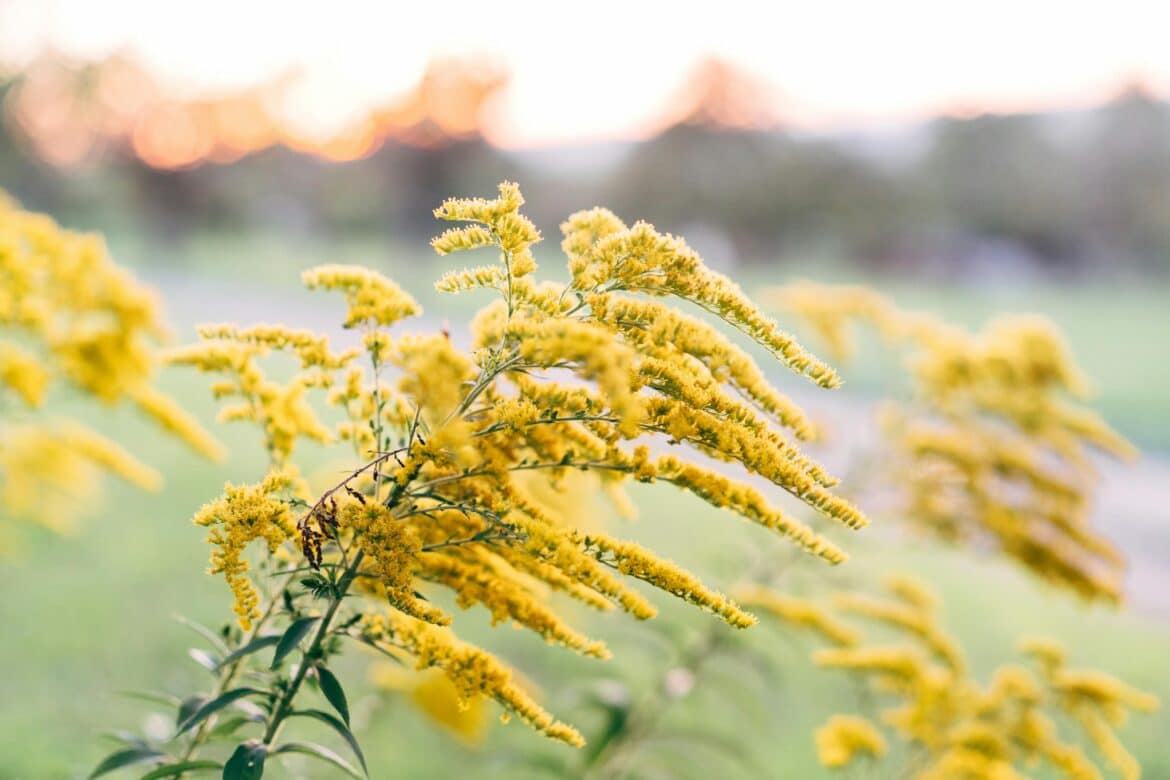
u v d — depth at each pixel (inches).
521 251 65.0
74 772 144.3
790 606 137.9
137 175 1599.4
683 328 61.9
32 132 1261.1
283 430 82.2
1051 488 158.9
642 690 180.9
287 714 67.7
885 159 2036.2
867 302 187.8
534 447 68.6
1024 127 2128.4
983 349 169.3
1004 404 164.2
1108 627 357.4
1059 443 167.2
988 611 356.5
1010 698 136.3
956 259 2003.0
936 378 167.3
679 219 1859.0
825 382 61.0
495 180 1428.4
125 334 137.4
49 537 304.7
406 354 63.6
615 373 56.4
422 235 1636.3
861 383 694.5
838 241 1926.7
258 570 75.1
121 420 495.8
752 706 150.1
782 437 63.9
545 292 64.4
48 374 134.6
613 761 141.9
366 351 71.1
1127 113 2146.9
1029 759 137.1
